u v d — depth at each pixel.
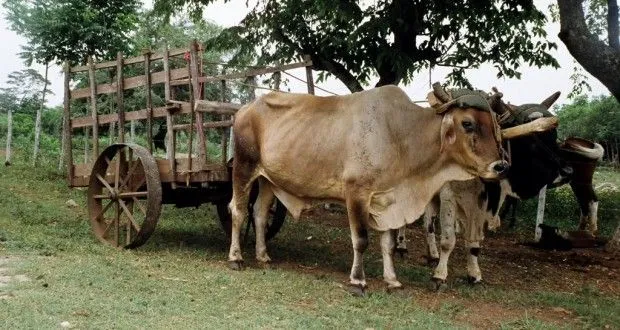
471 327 5.63
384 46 11.77
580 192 10.45
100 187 8.85
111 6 15.24
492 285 7.68
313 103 7.14
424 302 6.46
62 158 15.55
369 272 7.82
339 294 6.43
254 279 6.84
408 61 11.70
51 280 6.09
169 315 5.18
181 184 8.19
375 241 10.67
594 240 10.38
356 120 6.66
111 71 9.56
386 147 6.52
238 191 7.64
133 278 6.43
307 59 8.20
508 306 6.59
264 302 5.89
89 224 9.77
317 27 12.88
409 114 6.68
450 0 11.89
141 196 8.18
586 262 9.94
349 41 11.55
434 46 12.88
